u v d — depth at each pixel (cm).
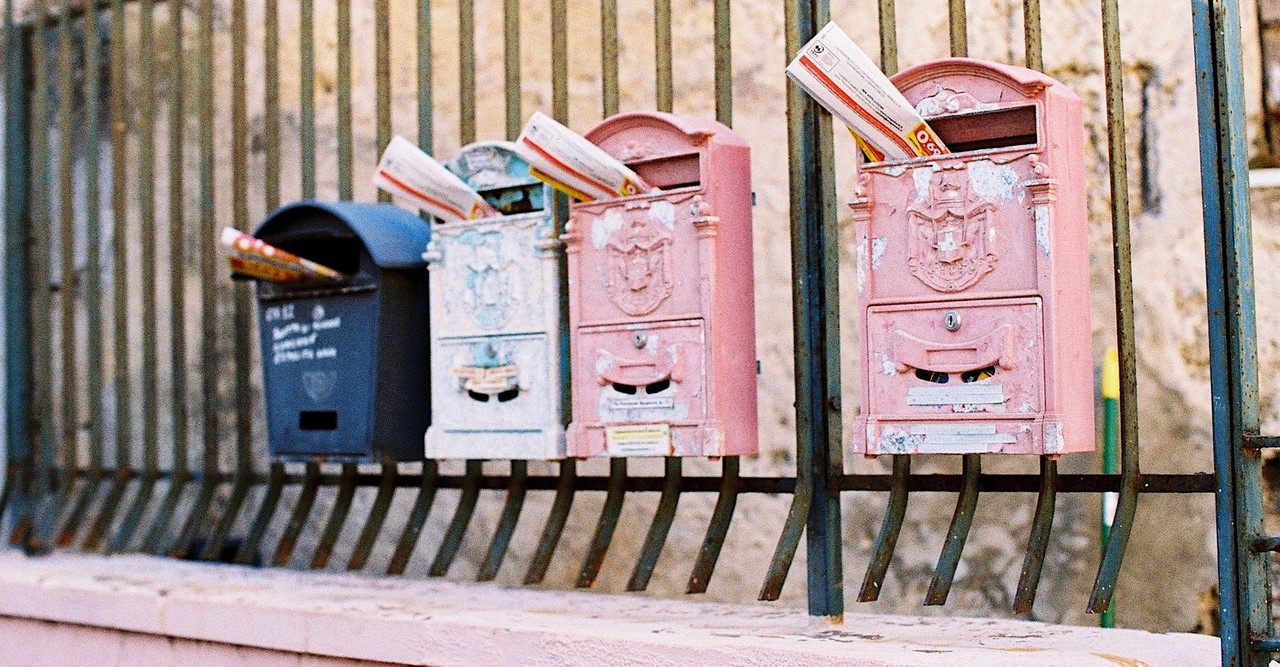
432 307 425
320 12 623
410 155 413
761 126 571
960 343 338
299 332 450
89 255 558
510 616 398
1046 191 330
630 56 589
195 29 632
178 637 450
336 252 469
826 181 381
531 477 446
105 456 640
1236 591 322
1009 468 541
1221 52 326
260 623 429
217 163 633
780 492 393
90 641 478
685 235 377
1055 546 532
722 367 373
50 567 534
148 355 535
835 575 381
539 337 405
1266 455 510
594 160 378
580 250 394
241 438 514
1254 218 516
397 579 502
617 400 385
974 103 341
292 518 503
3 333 617
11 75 594
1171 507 520
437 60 612
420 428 440
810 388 384
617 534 585
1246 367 324
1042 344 329
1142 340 527
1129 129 534
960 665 313
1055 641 355
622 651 359
